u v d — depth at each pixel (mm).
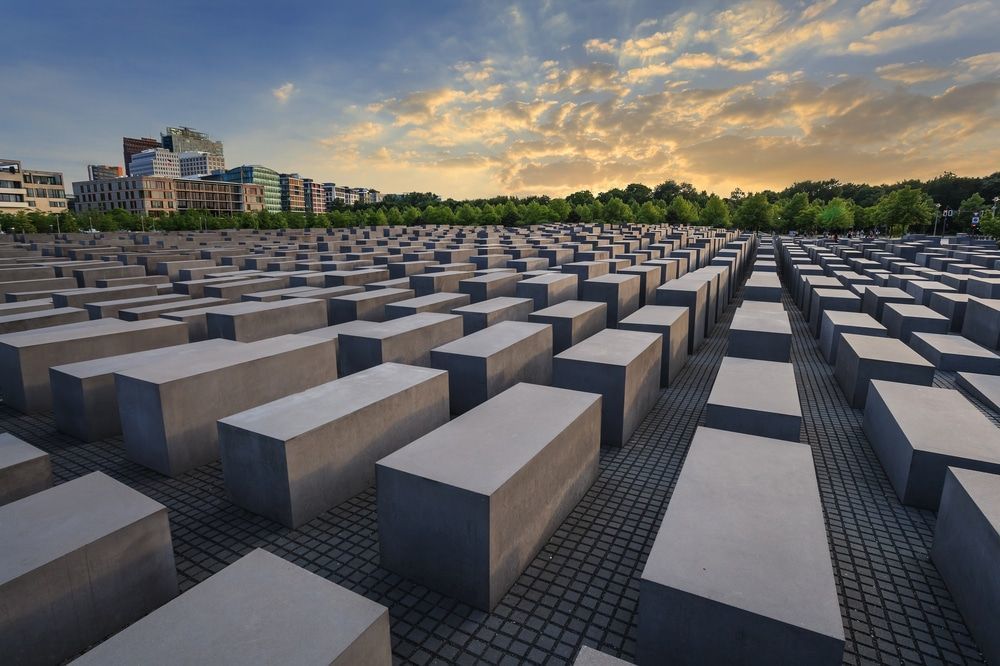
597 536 6320
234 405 8555
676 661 3922
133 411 7961
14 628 4203
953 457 6473
